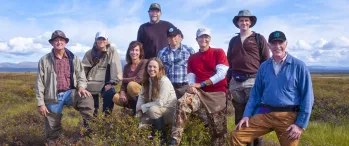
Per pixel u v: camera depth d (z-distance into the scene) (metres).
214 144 5.29
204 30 5.16
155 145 4.63
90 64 6.28
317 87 26.53
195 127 5.24
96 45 6.26
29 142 6.01
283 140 4.42
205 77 5.21
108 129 5.03
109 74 6.30
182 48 5.83
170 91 5.25
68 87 5.79
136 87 5.71
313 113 11.23
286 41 4.30
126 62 6.09
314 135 7.82
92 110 5.91
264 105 4.52
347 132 8.49
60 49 5.61
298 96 4.32
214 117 5.18
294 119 4.33
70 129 6.30
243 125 4.60
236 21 5.70
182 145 4.98
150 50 6.85
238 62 5.50
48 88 5.68
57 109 5.73
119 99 5.89
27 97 17.17
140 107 5.35
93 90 6.23
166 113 5.20
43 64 5.70
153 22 6.91
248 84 5.44
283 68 4.34
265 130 4.54
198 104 5.04
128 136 4.71
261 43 5.42
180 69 5.76
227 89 5.86
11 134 6.18
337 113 11.21
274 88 4.37
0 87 20.31
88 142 4.64
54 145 5.07
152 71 5.14
